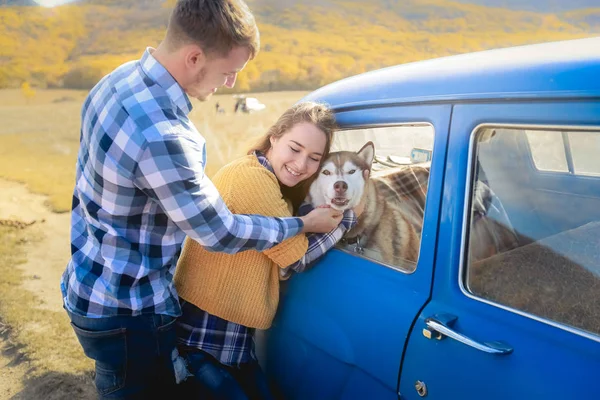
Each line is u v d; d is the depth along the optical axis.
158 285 1.67
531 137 1.46
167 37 1.50
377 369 1.59
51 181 11.12
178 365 1.78
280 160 1.82
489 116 1.38
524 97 1.31
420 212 1.57
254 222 1.60
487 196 1.47
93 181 1.54
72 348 3.64
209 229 1.51
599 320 1.22
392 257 1.65
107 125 1.48
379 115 1.71
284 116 1.87
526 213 1.49
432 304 1.48
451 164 1.47
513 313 1.33
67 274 1.80
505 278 1.39
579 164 1.53
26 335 3.82
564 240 1.40
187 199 1.47
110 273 1.59
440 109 1.51
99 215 1.57
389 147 1.67
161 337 1.71
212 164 12.55
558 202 1.51
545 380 1.20
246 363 1.94
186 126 1.52
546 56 1.36
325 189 1.86
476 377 1.32
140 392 1.76
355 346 1.66
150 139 1.42
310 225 1.73
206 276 1.82
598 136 1.45
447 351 1.40
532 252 1.42
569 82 1.25
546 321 1.28
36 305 4.37
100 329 1.64
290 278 1.94
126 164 1.44
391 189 1.66
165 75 1.50
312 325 1.83
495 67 1.43
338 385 1.73
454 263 1.45
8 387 3.22
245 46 1.53
